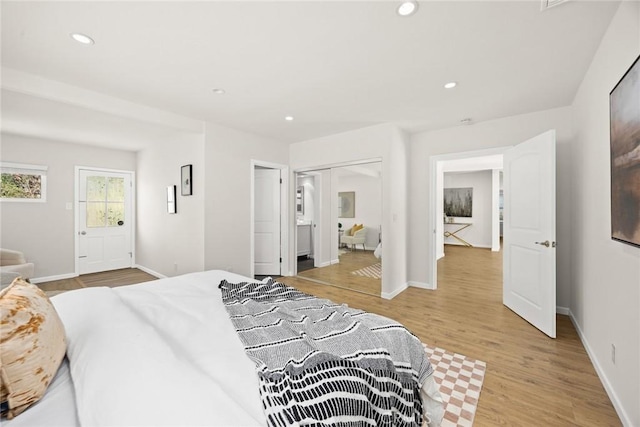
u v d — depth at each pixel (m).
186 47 1.96
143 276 4.70
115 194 5.14
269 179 4.83
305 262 5.04
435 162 3.99
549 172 2.58
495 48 1.96
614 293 1.68
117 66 2.21
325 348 1.15
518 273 3.04
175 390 0.78
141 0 1.50
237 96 2.81
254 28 1.75
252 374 0.96
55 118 3.26
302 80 2.47
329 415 0.88
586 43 1.89
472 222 8.68
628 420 1.46
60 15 1.61
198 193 3.72
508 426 1.50
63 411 0.82
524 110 3.17
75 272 4.69
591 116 2.17
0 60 2.11
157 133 3.93
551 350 2.30
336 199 4.47
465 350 2.30
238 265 4.03
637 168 1.29
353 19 1.67
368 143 3.88
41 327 0.90
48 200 4.42
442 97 2.82
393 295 3.73
